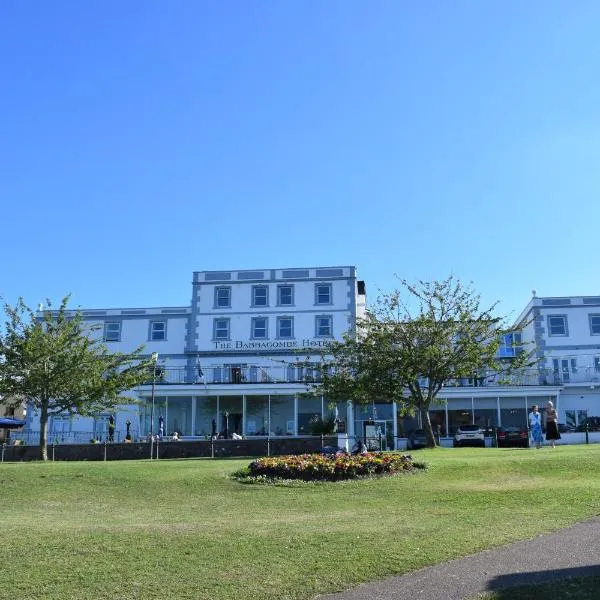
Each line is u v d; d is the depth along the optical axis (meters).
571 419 46.25
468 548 8.95
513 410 44.97
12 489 15.61
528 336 49.91
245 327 48.38
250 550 9.12
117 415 44.47
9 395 27.75
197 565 8.48
